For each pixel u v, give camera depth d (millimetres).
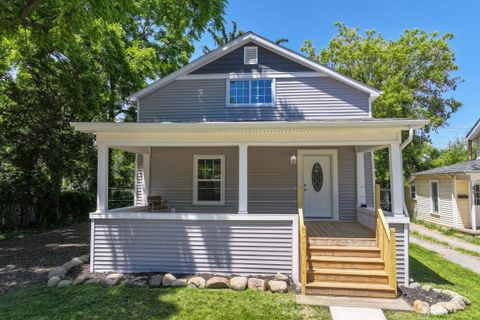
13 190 13297
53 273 6926
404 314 5309
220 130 7203
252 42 10375
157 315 5066
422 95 22703
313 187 10320
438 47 21688
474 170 14078
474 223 14289
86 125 7121
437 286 6883
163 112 10445
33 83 12602
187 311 5234
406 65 21875
